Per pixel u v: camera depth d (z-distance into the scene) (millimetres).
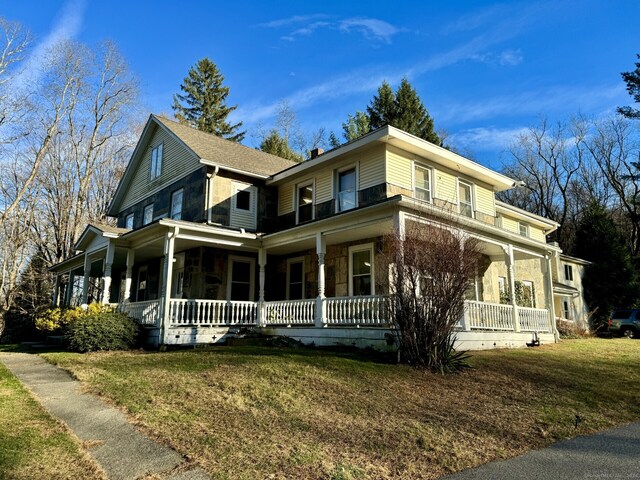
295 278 16922
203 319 13555
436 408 6711
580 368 10508
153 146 20703
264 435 5219
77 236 30172
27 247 30203
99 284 28828
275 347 11812
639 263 31250
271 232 16109
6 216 25500
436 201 15148
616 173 38500
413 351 9289
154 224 13234
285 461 4500
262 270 15219
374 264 14141
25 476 4008
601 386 8797
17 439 4844
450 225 9953
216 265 16109
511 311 14758
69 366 9227
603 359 11930
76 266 20719
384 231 13352
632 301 28516
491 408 6883
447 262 9211
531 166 42438
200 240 14016
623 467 4613
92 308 15070
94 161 31438
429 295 9227
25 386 7477
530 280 22344
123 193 22844
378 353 10492
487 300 18281
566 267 27578
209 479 4074
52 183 30344
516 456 4984
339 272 15297
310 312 13219
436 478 4312
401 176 14250
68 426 5449
